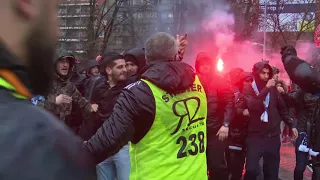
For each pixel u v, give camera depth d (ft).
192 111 9.62
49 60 2.93
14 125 2.47
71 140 2.65
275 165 19.43
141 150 9.42
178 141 9.43
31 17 2.78
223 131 18.45
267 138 19.07
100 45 64.18
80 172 2.60
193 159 9.66
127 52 17.99
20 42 2.74
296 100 20.02
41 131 2.52
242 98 19.83
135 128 9.29
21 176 2.36
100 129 9.00
